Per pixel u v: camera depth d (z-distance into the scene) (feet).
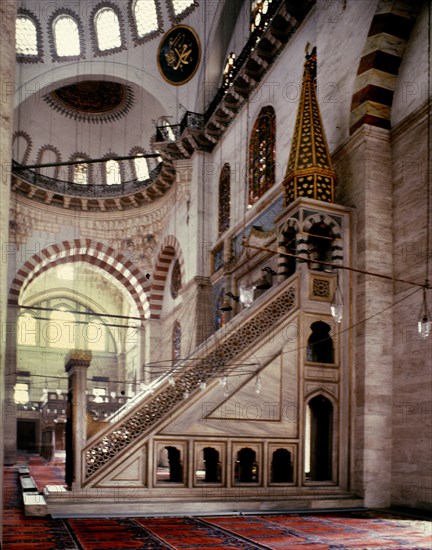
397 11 30.04
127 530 20.02
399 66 30.68
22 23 61.82
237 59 48.80
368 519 23.67
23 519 21.75
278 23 41.55
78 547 16.83
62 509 23.07
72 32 63.05
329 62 34.76
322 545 17.89
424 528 21.40
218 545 17.65
